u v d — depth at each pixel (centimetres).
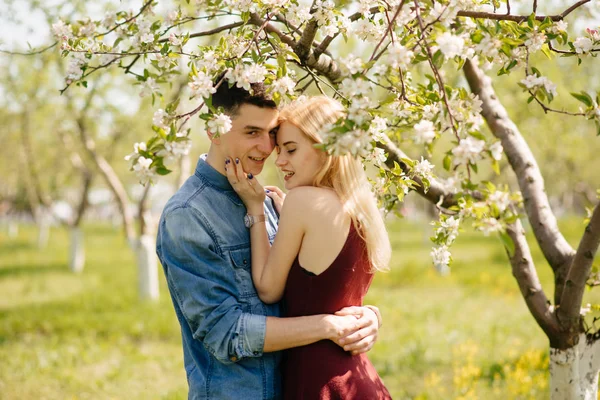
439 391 572
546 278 1264
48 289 1341
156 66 226
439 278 1366
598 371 311
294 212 230
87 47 246
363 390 227
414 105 227
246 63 211
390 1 234
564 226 2136
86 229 3847
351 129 185
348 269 231
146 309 1002
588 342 309
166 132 193
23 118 1484
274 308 239
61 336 852
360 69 189
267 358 234
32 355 745
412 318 937
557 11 650
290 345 222
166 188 2642
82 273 1636
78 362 717
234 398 229
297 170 235
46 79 1109
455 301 1091
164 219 235
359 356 238
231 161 232
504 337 791
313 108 235
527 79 215
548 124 1053
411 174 264
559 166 1755
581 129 1316
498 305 1043
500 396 541
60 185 2044
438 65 201
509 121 345
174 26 246
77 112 1109
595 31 240
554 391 309
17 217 5022
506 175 1373
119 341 817
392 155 283
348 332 229
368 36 242
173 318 926
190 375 243
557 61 909
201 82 197
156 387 622
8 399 590
